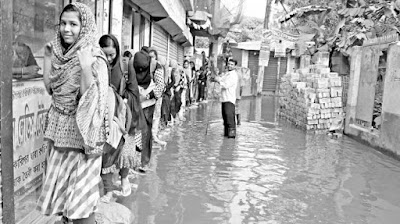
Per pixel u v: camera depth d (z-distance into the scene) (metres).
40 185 3.75
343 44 13.10
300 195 5.59
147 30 10.55
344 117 11.62
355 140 10.55
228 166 7.01
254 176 6.46
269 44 30.55
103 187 4.38
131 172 5.95
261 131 11.59
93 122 2.94
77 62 2.95
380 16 12.34
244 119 14.77
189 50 21.33
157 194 5.21
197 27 18.52
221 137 10.03
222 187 5.73
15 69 3.18
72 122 3.04
